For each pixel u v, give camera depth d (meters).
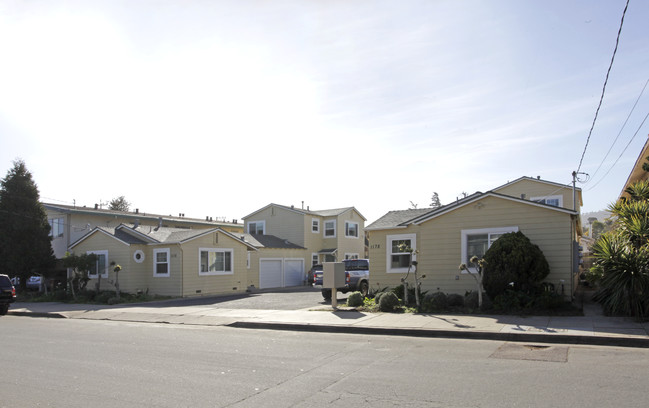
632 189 17.52
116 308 21.00
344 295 25.44
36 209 29.84
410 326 12.71
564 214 15.70
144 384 7.43
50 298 25.98
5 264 28.67
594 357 8.82
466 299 15.30
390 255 20.78
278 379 7.61
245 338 12.12
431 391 6.69
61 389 7.22
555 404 5.97
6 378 7.98
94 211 35.03
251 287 33.59
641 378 7.16
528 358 8.84
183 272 26.52
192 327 14.90
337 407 6.09
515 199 16.42
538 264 14.88
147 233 28.83
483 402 6.13
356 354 9.62
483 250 17.02
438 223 17.91
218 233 28.98
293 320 14.73
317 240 42.34
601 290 15.04
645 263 12.71
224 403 6.37
